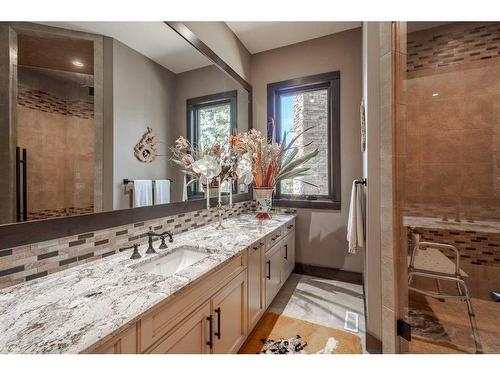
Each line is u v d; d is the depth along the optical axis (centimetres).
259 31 271
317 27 264
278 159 246
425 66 277
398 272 141
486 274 242
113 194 133
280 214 290
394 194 141
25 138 96
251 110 313
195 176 199
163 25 166
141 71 150
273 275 210
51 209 105
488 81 254
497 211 248
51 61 106
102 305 79
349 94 268
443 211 266
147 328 81
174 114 178
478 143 257
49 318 72
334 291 245
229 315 135
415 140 279
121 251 136
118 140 136
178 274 106
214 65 229
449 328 181
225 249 145
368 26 158
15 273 93
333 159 276
